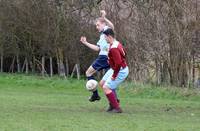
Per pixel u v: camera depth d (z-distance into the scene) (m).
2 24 53.09
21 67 57.53
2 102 25.36
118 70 21.83
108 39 21.77
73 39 51.41
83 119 19.39
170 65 42.03
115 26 44.00
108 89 22.17
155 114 22.20
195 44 41.31
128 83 39.12
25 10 52.25
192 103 28.64
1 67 57.12
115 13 44.69
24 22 52.62
